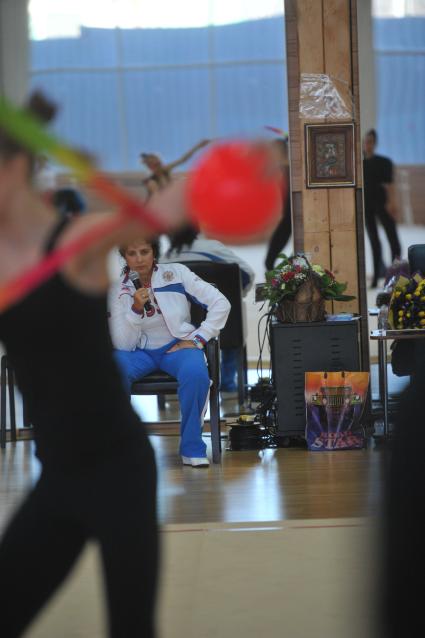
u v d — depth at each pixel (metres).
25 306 3.69
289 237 22.72
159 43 28.08
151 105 28.28
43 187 4.19
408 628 3.69
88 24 27.95
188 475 11.66
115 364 3.97
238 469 11.92
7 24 27.72
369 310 15.71
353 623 6.41
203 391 12.16
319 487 10.65
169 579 7.54
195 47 28.06
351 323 13.23
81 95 28.20
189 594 7.16
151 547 3.97
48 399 3.92
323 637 6.20
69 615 6.80
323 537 8.53
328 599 6.91
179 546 8.45
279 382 13.28
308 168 14.22
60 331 3.75
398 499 3.70
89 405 3.90
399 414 3.77
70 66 28.11
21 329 3.76
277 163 2.60
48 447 4.00
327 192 14.27
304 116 14.22
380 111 27.73
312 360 13.26
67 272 3.63
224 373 18.98
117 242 3.49
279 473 11.55
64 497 4.02
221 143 2.61
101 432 3.95
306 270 13.29
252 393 16.17
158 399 17.19
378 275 24.97
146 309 12.20
